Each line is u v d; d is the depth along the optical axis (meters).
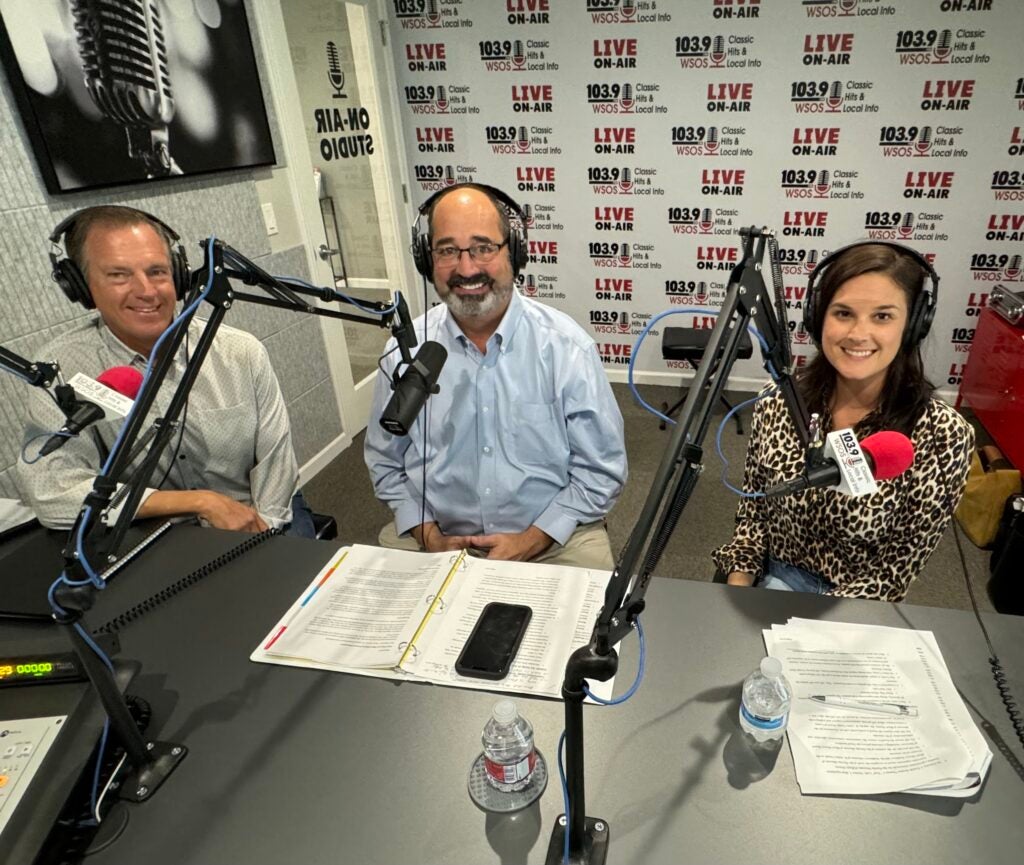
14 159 1.59
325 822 0.69
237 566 1.12
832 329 1.06
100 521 0.58
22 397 1.64
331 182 2.92
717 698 0.81
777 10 2.65
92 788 0.72
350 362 3.15
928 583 2.05
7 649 0.82
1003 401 2.50
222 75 2.13
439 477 1.49
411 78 3.22
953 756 0.72
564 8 2.88
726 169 3.00
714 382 0.50
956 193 2.77
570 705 0.55
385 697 0.84
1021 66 2.50
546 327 1.45
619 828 0.67
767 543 1.33
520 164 3.27
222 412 1.47
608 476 1.47
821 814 0.67
